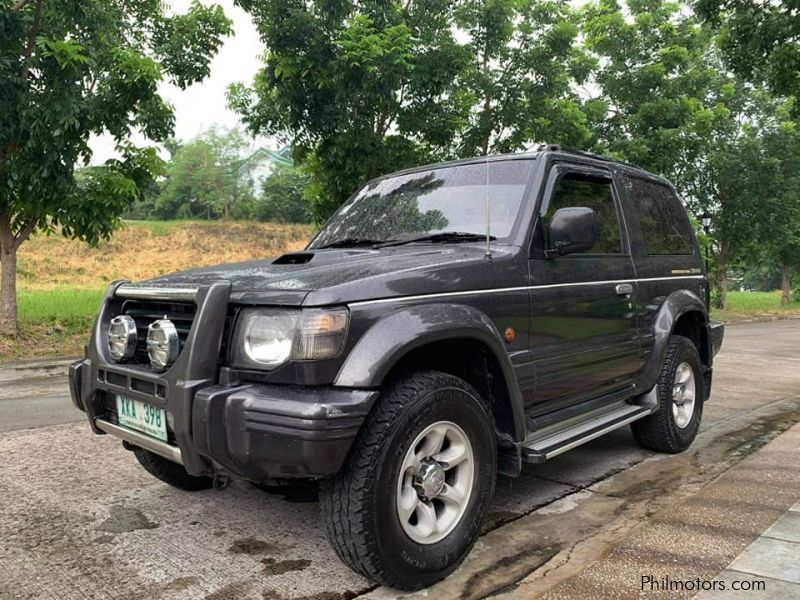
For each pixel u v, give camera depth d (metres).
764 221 21.41
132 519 3.45
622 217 4.31
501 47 12.12
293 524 3.39
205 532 3.29
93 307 12.70
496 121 12.28
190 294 2.65
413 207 3.89
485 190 3.69
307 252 3.51
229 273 3.02
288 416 2.33
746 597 2.43
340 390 2.43
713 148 20.28
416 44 10.03
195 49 10.16
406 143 10.73
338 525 2.47
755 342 13.57
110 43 9.50
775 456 4.38
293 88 9.59
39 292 16.02
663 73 15.78
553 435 3.44
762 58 10.56
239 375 2.55
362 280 2.61
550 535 3.27
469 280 2.97
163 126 10.30
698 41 16.62
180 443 2.53
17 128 8.57
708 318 5.14
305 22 9.31
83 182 9.92
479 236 3.43
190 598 2.63
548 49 12.13
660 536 3.04
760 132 21.02
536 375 3.28
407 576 2.57
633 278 4.21
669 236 4.91
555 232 3.27
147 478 4.11
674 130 15.16
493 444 2.95
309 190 11.02
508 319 3.12
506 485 4.07
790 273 33.72
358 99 9.81
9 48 8.48
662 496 3.84
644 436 4.66
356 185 10.33
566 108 12.60
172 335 2.67
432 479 2.67
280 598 2.63
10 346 9.55
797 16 9.80
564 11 12.59
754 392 7.35
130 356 2.95
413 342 2.56
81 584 2.74
